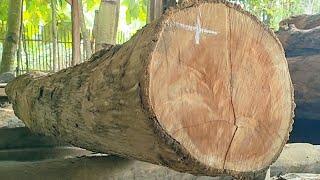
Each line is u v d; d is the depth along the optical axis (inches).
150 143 72.8
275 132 81.3
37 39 512.1
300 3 543.8
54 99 110.6
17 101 148.9
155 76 68.1
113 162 114.0
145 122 69.4
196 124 72.1
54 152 150.9
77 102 94.3
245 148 77.8
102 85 81.9
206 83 73.0
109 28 263.7
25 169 112.1
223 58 74.6
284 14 495.8
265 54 78.8
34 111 129.0
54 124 114.8
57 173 111.0
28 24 511.8
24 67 499.2
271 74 79.7
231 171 76.6
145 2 496.1
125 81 72.7
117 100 74.9
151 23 74.0
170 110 69.6
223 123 75.1
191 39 71.3
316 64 259.1
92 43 394.6
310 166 139.7
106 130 84.1
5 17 469.4
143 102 67.8
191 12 71.4
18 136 156.6
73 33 261.6
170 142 69.6
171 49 69.5
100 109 82.0
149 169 114.0
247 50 76.8
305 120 290.2
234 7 75.2
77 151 152.0
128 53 75.7
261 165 80.3
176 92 70.1
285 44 277.3
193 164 72.6
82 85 93.5
